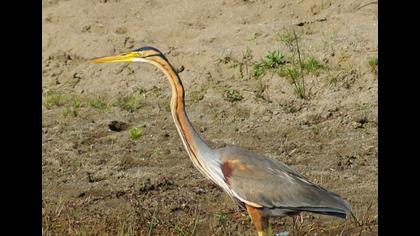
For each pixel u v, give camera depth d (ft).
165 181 40.73
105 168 42.78
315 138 46.26
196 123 48.88
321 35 56.75
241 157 31.89
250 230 35.45
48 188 40.52
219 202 38.50
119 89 54.70
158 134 47.57
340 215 31.24
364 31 56.18
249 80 53.98
